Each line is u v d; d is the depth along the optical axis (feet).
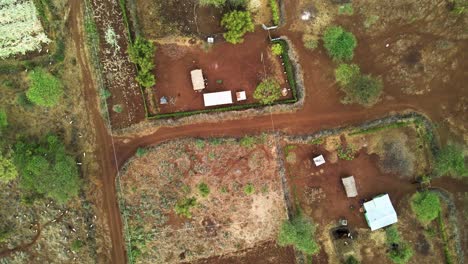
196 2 176.65
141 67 171.83
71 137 180.55
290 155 177.27
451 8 173.88
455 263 176.35
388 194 176.35
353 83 172.14
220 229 180.14
